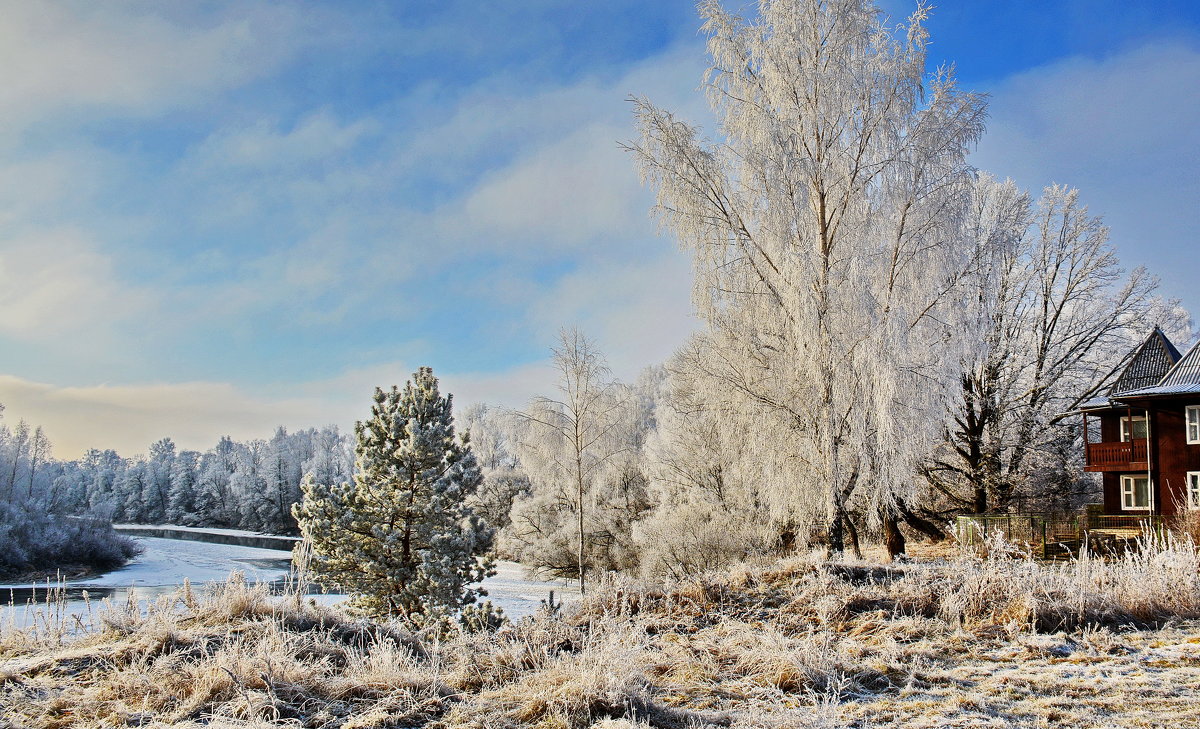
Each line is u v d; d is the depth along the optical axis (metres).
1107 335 26.97
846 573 9.71
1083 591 7.70
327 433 128.38
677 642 7.36
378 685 5.55
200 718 4.87
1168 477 21.23
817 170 15.05
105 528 53.59
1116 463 23.98
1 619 7.54
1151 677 5.64
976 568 9.11
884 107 15.21
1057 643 6.72
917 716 4.93
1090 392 27.17
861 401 14.65
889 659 6.43
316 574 16.91
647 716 4.86
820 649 6.39
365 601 16.80
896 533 18.45
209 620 7.32
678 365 25.22
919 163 14.98
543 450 26.84
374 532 16.83
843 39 15.27
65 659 6.04
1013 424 25.78
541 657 6.43
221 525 103.94
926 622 7.64
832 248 15.91
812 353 14.39
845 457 15.34
